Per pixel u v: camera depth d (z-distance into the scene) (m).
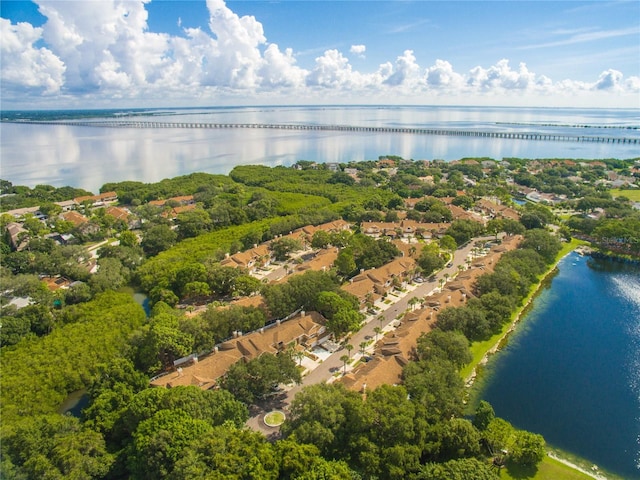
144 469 70.94
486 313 128.50
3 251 186.25
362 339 124.81
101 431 82.62
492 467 79.25
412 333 114.06
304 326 120.69
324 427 77.81
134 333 110.56
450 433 80.25
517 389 106.81
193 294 147.25
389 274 157.88
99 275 153.38
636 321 140.00
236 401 88.00
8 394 91.25
